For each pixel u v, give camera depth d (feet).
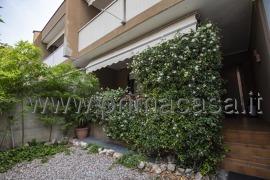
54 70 30.91
